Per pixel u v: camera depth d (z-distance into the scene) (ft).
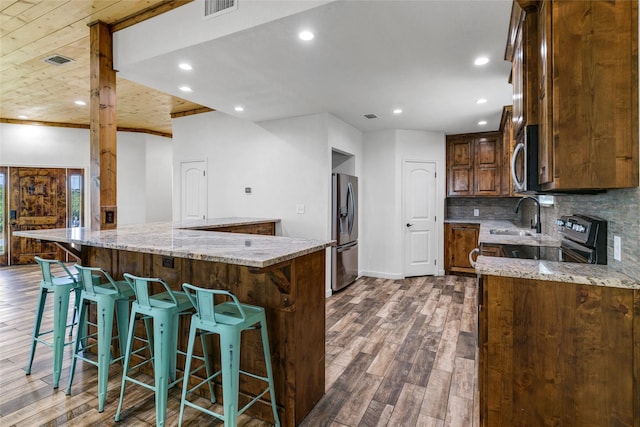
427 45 8.39
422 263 18.29
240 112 14.39
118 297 7.00
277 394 6.42
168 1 8.57
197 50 8.63
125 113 18.44
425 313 12.39
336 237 15.05
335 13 7.02
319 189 14.58
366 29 7.63
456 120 15.71
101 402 6.59
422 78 10.54
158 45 8.88
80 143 21.34
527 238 10.17
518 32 6.89
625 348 4.63
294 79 10.65
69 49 10.93
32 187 20.44
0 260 19.86
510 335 5.13
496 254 9.37
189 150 17.92
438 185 18.39
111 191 9.89
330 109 13.94
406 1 6.61
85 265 9.18
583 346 4.80
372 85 11.12
